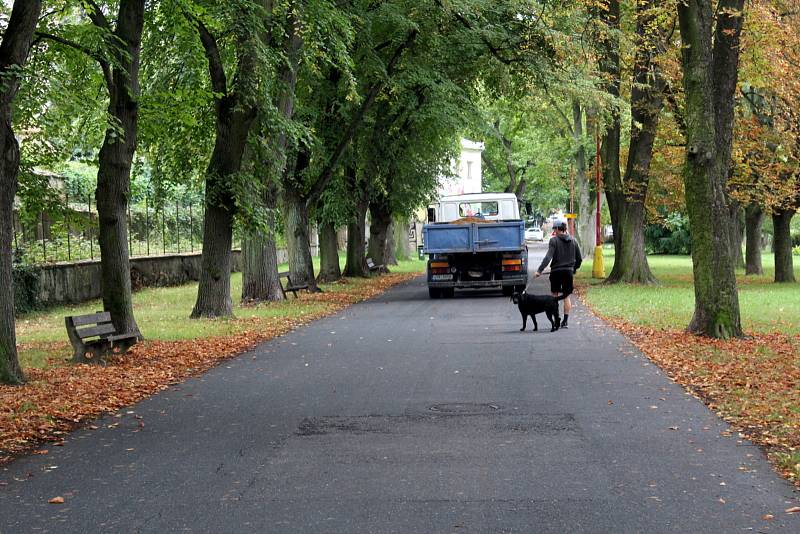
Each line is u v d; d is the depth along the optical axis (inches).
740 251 1838.1
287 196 1224.8
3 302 467.2
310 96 1204.5
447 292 1123.3
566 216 2167.8
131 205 1405.0
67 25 632.4
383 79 1114.7
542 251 2689.5
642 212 1279.5
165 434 336.2
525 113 1536.7
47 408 383.2
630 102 1243.8
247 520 226.5
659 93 1183.6
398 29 1115.3
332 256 1519.4
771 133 1170.0
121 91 617.9
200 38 807.7
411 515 228.2
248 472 276.2
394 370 492.7
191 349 600.7
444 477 266.2
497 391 419.8
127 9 617.3
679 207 1421.0
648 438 317.1
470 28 1139.3
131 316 636.1
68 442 324.2
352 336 673.0
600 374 469.1
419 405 386.9
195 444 318.0
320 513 231.3
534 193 2982.3
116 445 318.3
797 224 2893.7
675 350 553.6
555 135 2027.6
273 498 246.4
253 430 340.8
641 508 233.0
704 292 622.2
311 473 273.4
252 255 1030.4
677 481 259.3
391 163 1461.6
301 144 1162.0
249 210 826.2
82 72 663.1
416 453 297.9
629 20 1134.4
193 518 229.1
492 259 1095.6
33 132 716.7
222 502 243.3
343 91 1159.0
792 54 1051.3
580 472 270.4
